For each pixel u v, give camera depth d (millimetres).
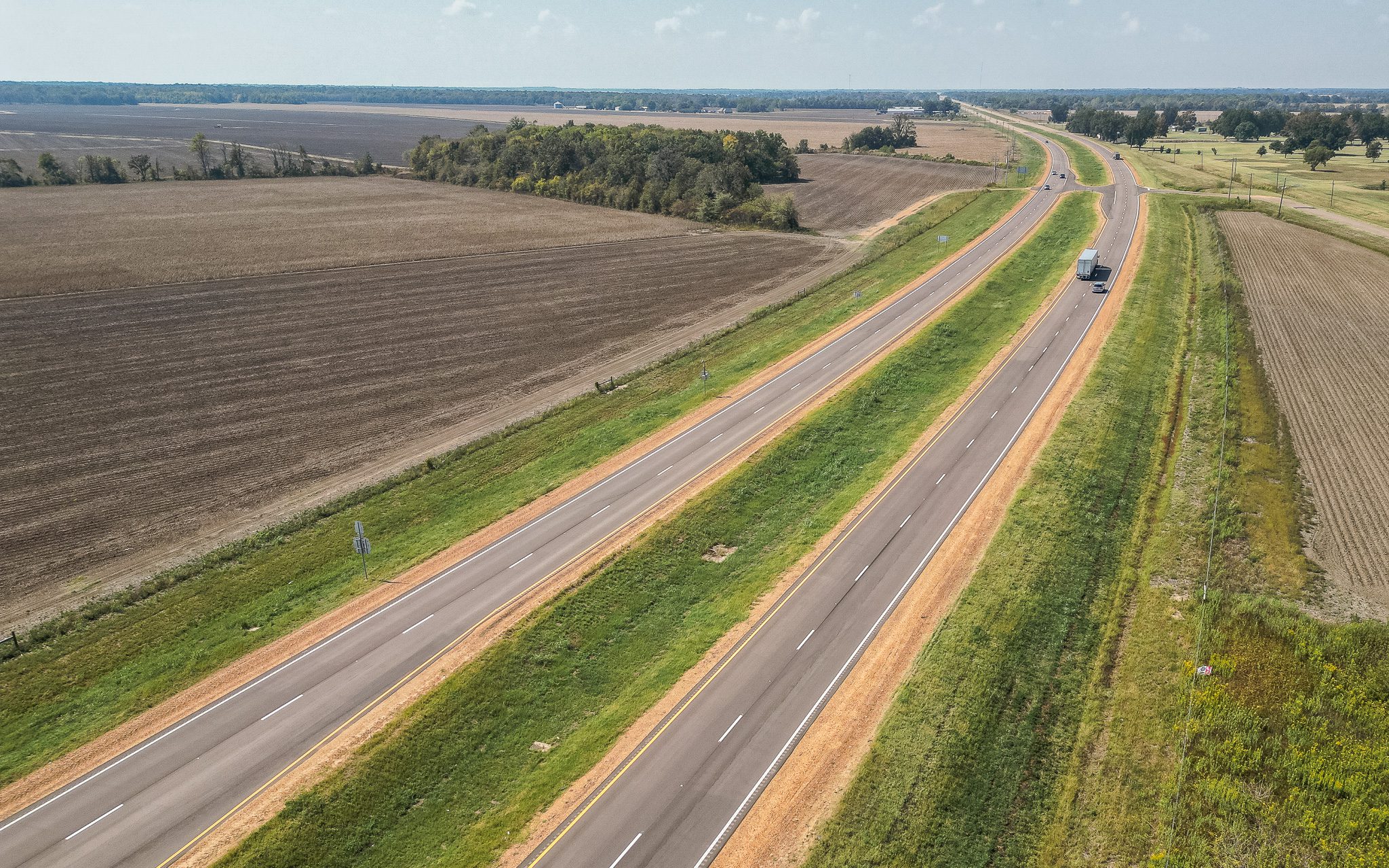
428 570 37625
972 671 30375
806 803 25188
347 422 53156
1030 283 79375
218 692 30203
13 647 32156
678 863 23391
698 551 39031
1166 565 37531
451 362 63812
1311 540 38625
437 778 26672
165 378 59438
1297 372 56906
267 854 23734
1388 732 27500
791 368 60656
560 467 47281
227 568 37844
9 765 26859
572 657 32125
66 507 42562
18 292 79688
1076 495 42656
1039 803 25641
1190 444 48719
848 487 44500
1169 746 27500
